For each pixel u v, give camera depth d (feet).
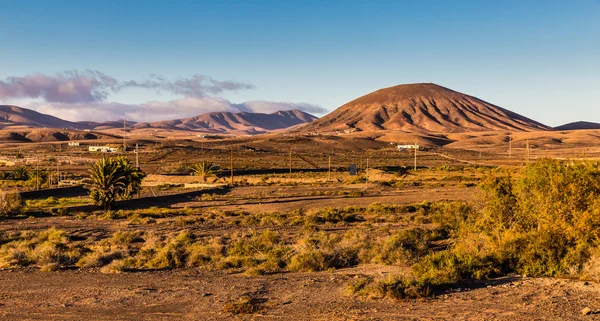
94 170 191.01
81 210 182.50
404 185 283.18
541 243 52.34
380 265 64.08
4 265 69.51
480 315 37.06
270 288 50.26
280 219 140.77
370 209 161.58
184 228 125.70
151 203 214.48
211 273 61.62
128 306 43.93
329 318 38.06
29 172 407.03
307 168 474.08
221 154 653.71
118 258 77.41
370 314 38.45
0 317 40.98
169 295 47.96
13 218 156.25
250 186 316.60
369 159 639.76
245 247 81.87
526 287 44.57
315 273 60.03
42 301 46.24
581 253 50.52
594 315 36.09
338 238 93.66
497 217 60.13
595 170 53.98
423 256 68.49
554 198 54.54
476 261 51.47
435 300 41.81
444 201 184.75
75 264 72.23
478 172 361.92
